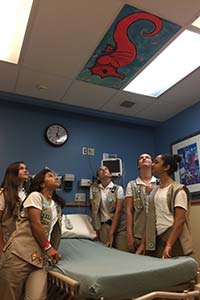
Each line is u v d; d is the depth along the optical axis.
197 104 3.67
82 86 3.24
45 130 3.70
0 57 2.69
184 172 3.68
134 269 1.57
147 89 3.33
